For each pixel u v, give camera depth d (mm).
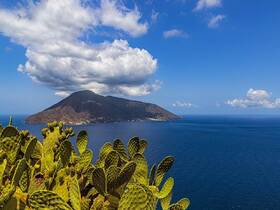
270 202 69188
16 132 2756
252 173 100375
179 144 182375
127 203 2166
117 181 2357
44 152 2979
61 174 2686
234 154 142750
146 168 3176
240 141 198625
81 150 3139
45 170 2818
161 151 153250
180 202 3287
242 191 78938
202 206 67688
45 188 2656
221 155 140250
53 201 2150
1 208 2035
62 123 3104
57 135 3043
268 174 98125
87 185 2738
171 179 3338
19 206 2244
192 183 88312
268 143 187250
